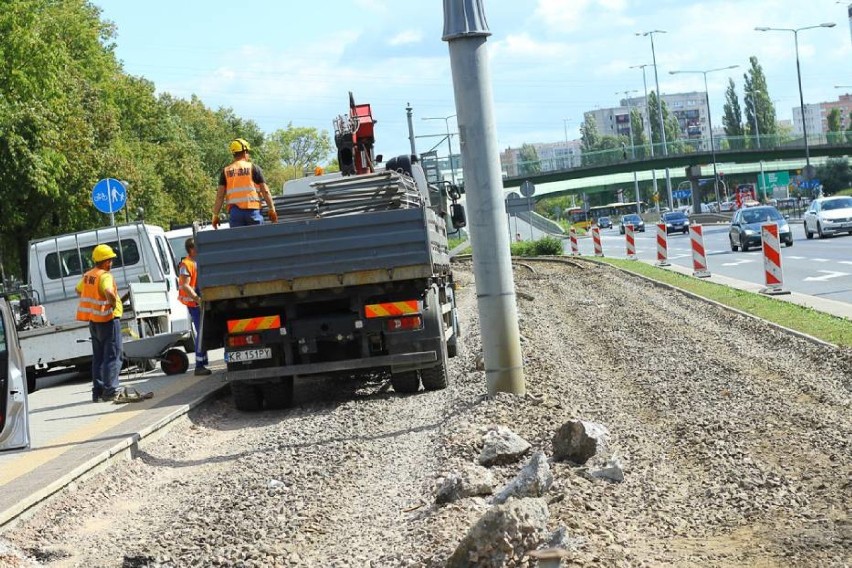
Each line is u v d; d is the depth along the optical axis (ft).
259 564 24.53
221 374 63.26
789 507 24.70
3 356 36.91
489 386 43.29
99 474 36.60
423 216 47.83
